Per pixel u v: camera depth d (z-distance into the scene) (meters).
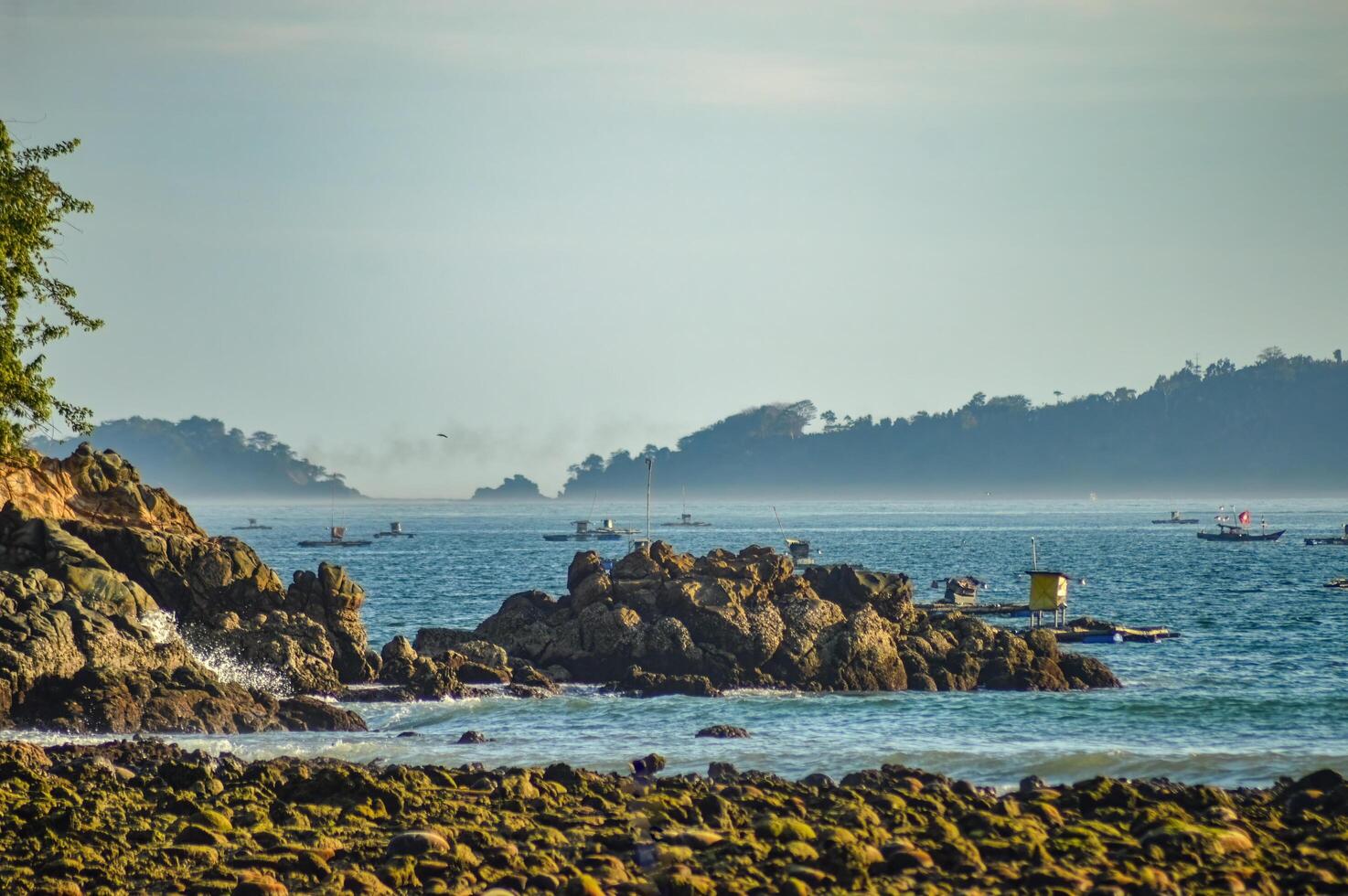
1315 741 172.50
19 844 106.12
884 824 111.94
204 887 95.12
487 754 160.38
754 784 130.38
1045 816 116.44
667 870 98.31
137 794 124.56
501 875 97.44
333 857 103.94
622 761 156.25
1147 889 93.44
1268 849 105.44
